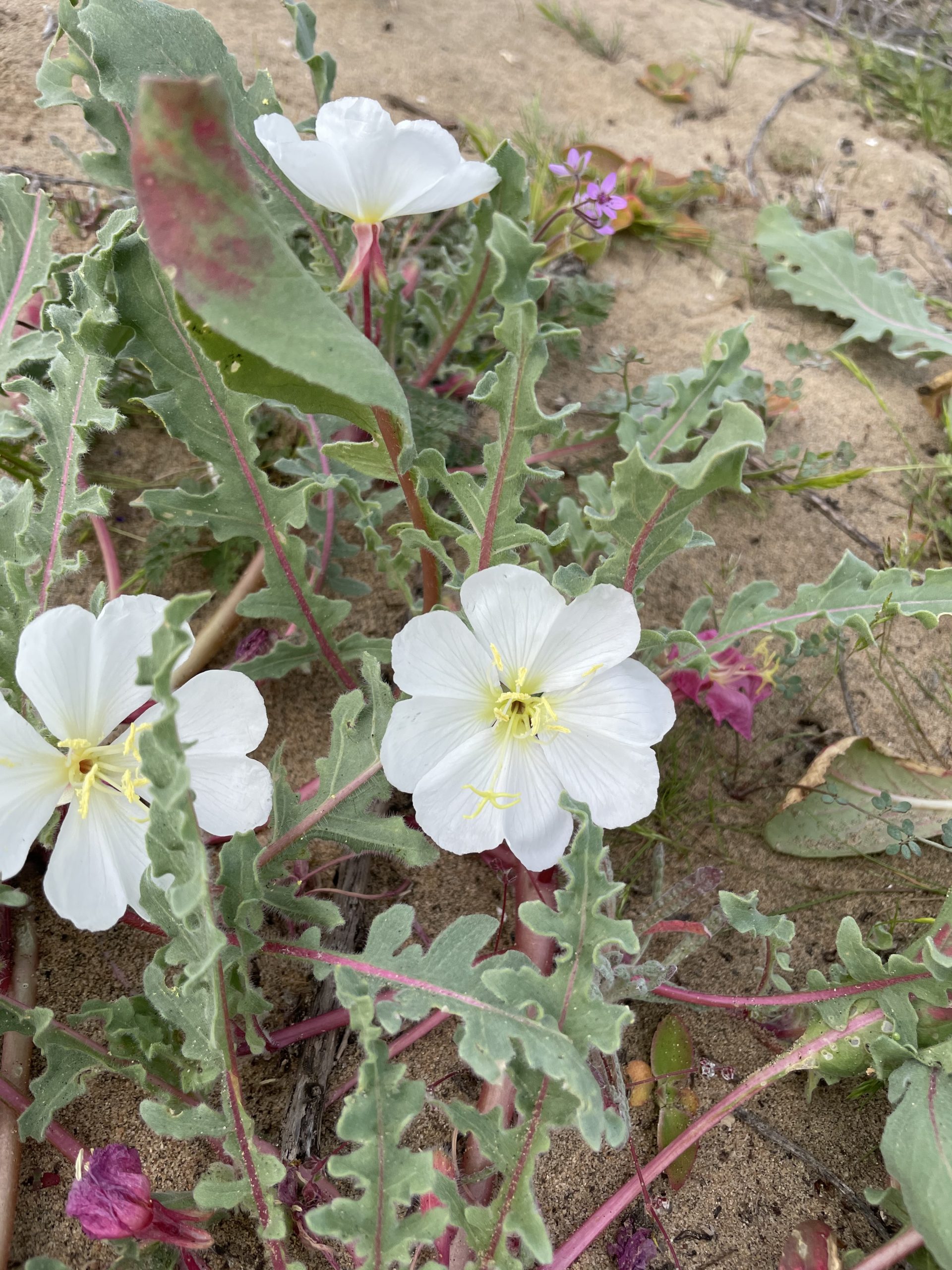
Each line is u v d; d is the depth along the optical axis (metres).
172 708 0.15
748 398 0.40
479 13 0.62
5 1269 0.21
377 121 0.23
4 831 0.19
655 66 0.60
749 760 0.33
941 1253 0.20
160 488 0.35
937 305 0.49
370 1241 0.17
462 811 0.22
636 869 0.30
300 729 0.31
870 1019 0.24
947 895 0.26
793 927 0.23
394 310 0.34
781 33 0.70
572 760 0.23
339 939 0.26
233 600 0.31
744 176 0.55
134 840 0.20
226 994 0.21
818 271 0.46
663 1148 0.25
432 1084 0.25
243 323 0.16
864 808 0.31
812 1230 0.23
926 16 0.74
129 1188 0.19
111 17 0.25
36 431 0.30
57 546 0.24
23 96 0.44
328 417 0.31
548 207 0.46
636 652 0.30
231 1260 0.22
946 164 0.59
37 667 0.19
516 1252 0.22
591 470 0.39
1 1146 0.22
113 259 0.23
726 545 0.38
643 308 0.47
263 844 0.27
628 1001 0.27
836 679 0.35
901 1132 0.22
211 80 0.14
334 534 0.31
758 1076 0.24
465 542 0.24
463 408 0.35
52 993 0.25
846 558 0.28
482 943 0.20
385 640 0.28
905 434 0.43
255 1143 0.20
